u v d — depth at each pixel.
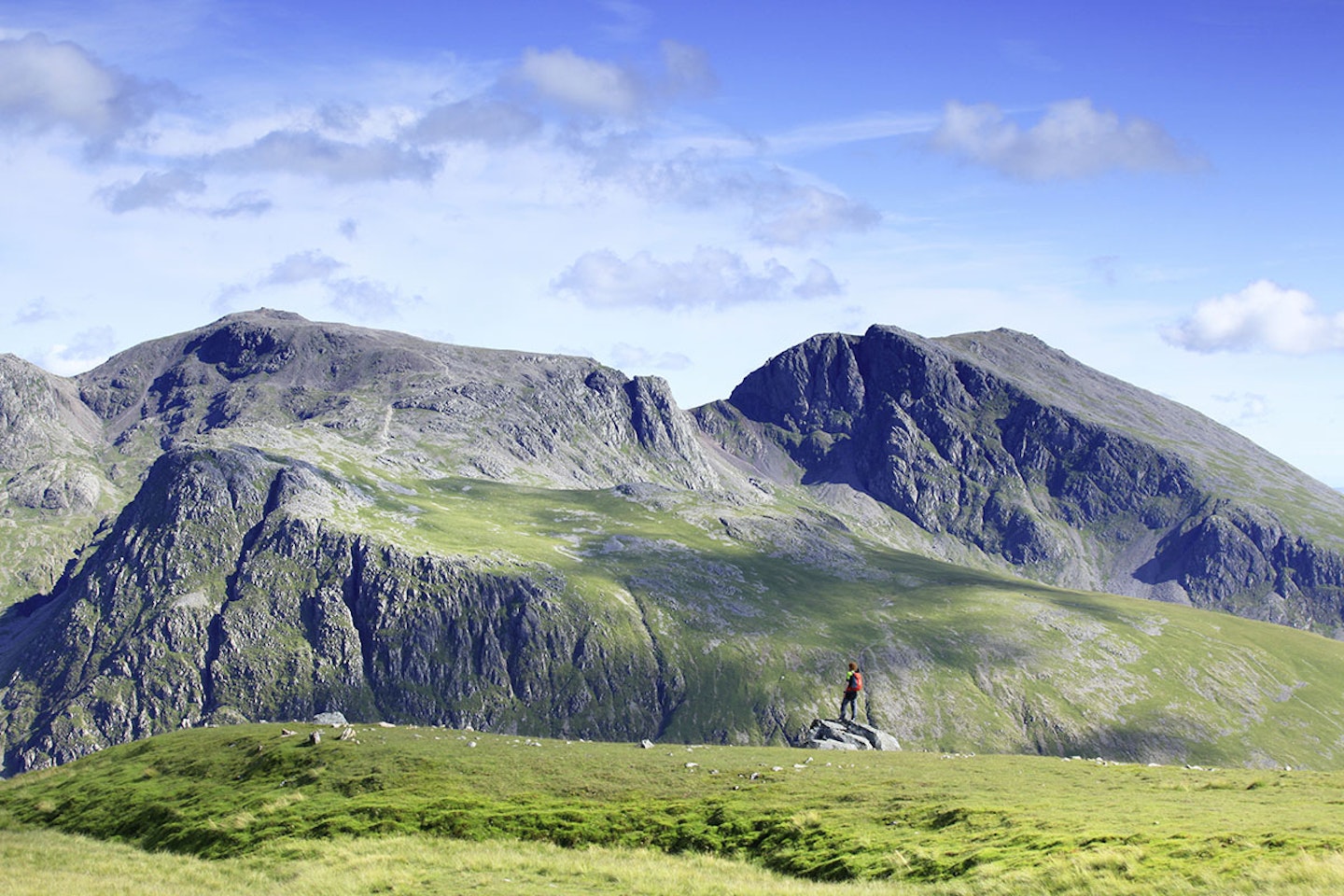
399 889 51.38
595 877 52.06
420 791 73.06
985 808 57.25
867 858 52.12
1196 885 40.97
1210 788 63.44
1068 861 45.38
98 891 54.12
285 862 59.91
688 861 55.69
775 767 74.88
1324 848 43.09
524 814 66.38
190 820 73.31
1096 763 77.00
